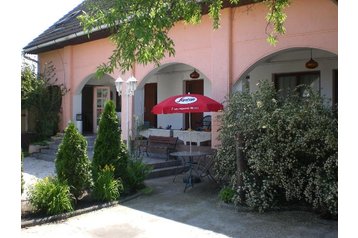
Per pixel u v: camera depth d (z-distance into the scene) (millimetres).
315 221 6305
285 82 12703
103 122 8375
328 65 11609
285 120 6703
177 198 8062
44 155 14477
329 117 6637
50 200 6551
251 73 13305
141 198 8094
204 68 10602
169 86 16406
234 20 9898
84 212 6930
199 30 10727
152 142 12555
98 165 8211
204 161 10594
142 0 5023
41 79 16031
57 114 16094
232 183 7453
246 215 6727
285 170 6766
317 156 6469
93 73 14391
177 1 5738
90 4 6195
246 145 7195
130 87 10938
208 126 13328
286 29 8781
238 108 8109
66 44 15438
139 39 4887
